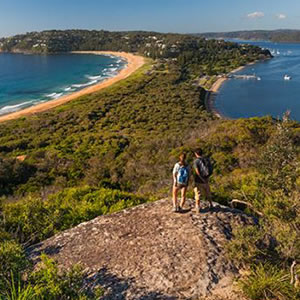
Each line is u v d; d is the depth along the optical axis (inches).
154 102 2775.6
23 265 174.4
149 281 186.9
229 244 203.0
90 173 887.7
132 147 1131.9
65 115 2315.5
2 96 3196.4
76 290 155.1
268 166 245.6
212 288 177.0
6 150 1526.8
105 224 261.1
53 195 441.1
